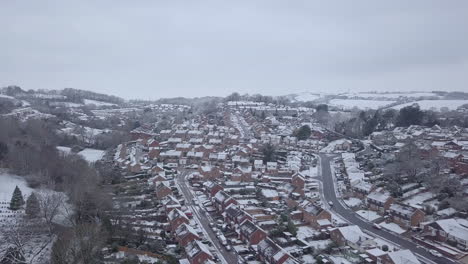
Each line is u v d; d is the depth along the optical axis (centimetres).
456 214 10631
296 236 9731
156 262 8000
